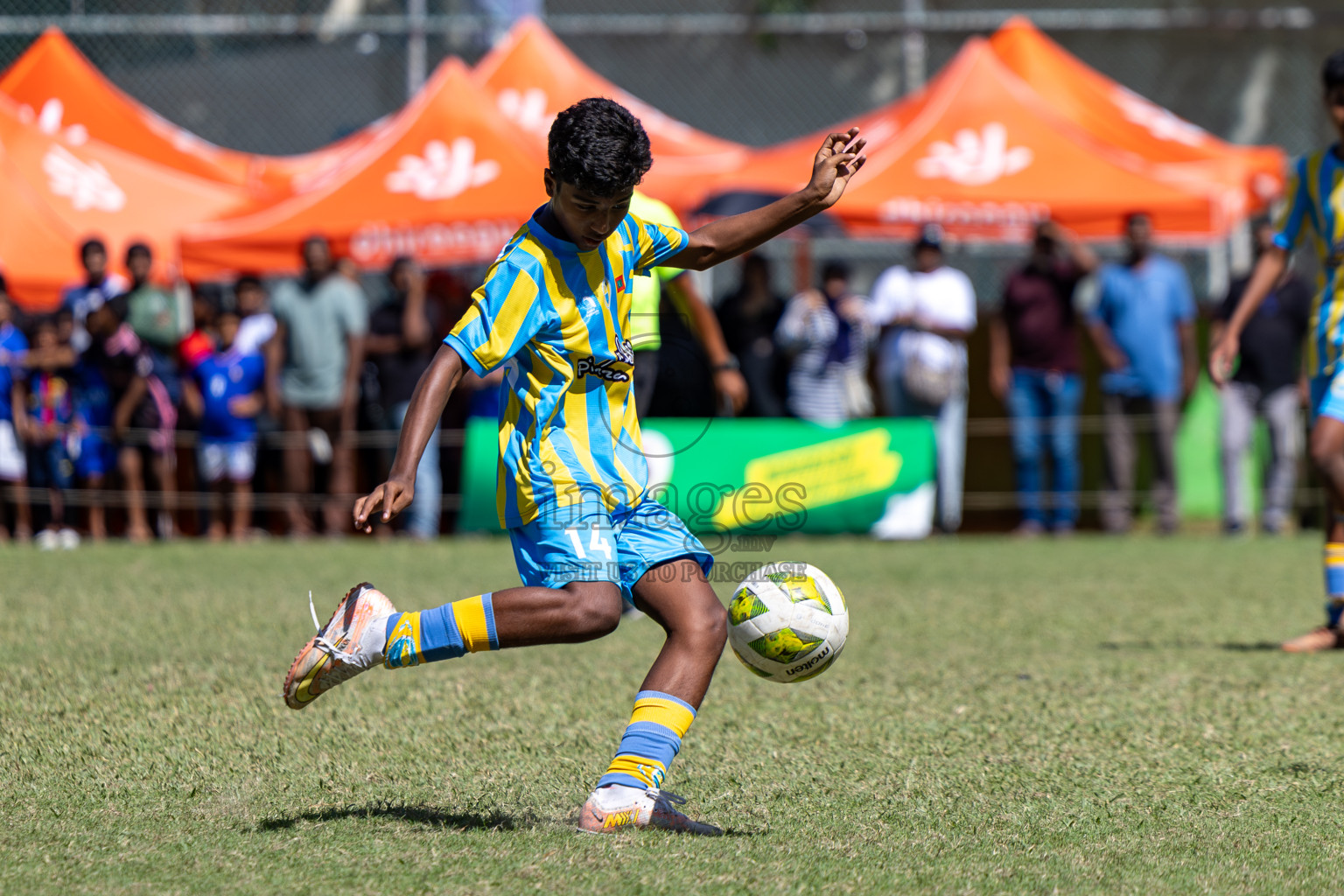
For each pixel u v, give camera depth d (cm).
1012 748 1327
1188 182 3700
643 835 1014
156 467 3447
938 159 3669
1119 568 2903
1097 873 931
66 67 4316
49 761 1226
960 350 3516
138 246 3412
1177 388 3619
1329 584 1912
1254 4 5412
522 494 1030
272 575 2664
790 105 5262
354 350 3422
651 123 4322
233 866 927
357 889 880
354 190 3609
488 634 1002
